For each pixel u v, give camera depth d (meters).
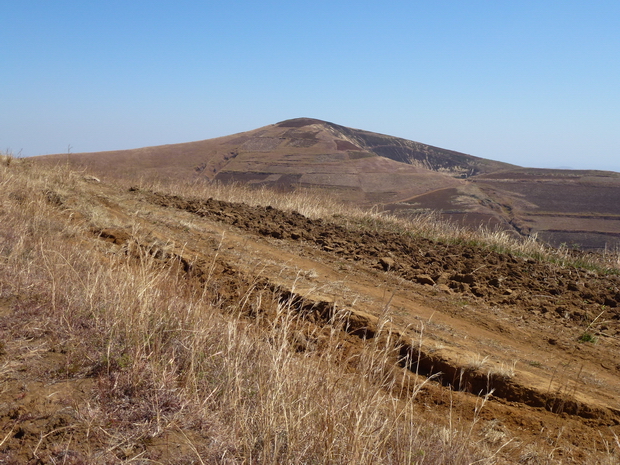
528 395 4.45
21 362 3.50
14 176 10.57
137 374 3.41
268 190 16.17
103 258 6.38
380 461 2.83
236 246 8.59
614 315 6.40
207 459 2.74
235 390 3.31
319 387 3.41
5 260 5.33
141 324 4.00
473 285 7.39
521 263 8.56
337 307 5.82
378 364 3.62
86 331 4.00
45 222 7.45
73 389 3.26
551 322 6.24
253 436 2.99
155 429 2.95
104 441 2.81
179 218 10.39
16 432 2.82
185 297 5.18
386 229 11.37
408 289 7.16
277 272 7.23
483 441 3.77
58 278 4.78
